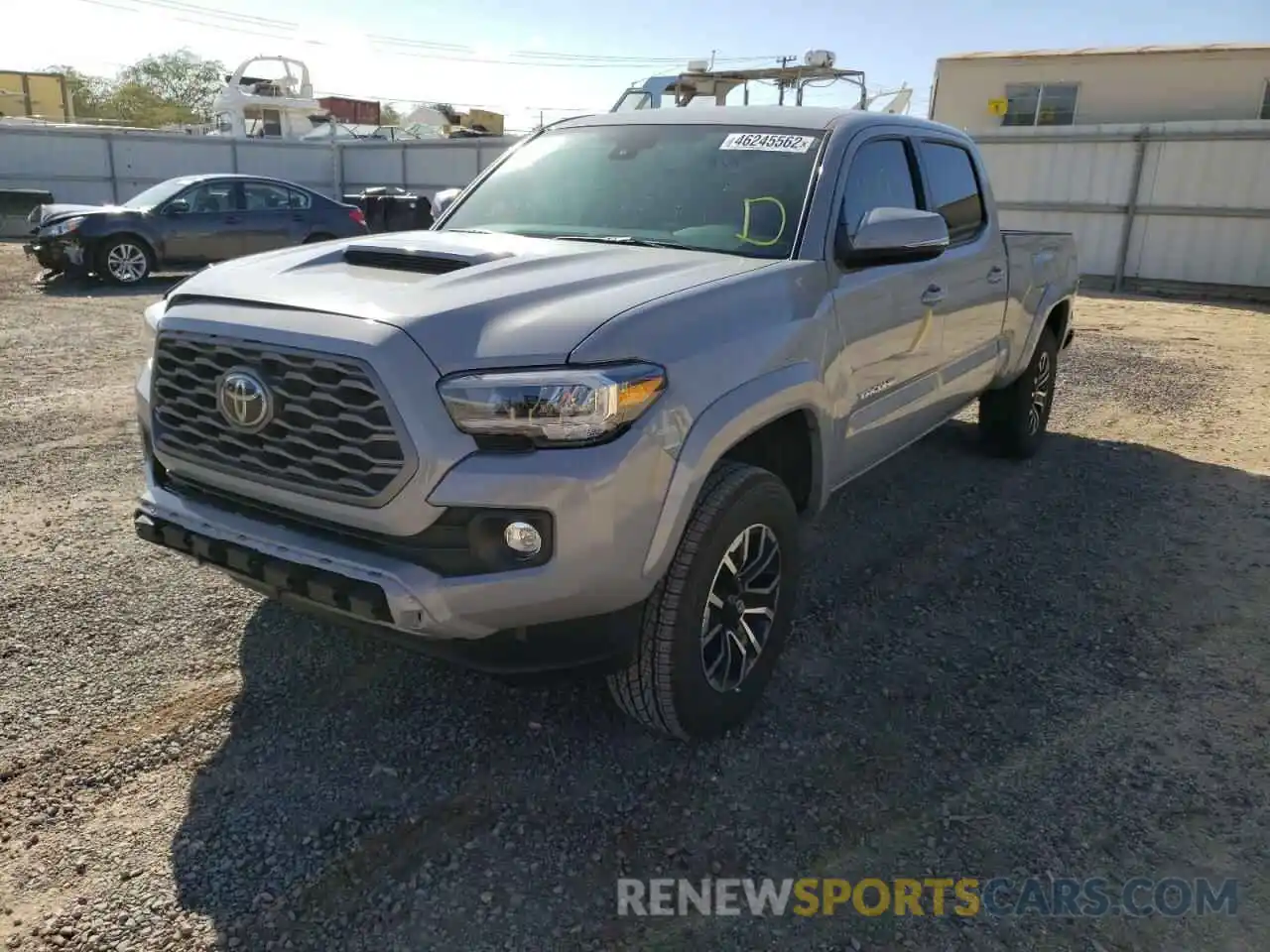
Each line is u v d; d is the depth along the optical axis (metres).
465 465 2.41
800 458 3.47
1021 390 5.95
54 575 4.05
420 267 3.04
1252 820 2.79
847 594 4.22
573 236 3.70
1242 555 4.75
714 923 2.37
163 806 2.70
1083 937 2.36
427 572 2.44
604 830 2.68
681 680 2.85
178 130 31.41
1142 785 2.94
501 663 2.57
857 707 3.32
